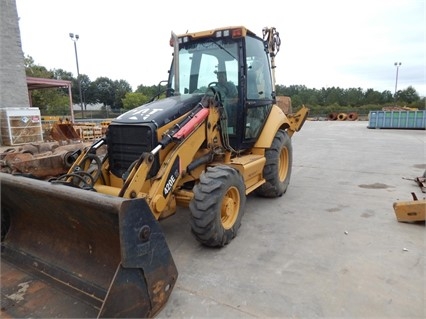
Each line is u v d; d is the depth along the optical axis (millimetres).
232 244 3406
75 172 3021
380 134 16484
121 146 3262
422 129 19609
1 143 11617
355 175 6688
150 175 2980
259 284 2646
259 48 4602
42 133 12617
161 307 2289
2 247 2943
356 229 3764
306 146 11750
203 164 3586
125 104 41531
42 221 2746
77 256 2539
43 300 2285
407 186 5668
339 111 43812
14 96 12453
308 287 2592
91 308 2162
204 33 4086
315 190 5551
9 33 12102
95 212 2117
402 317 2225
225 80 4109
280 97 7367
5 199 2832
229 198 3375
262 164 4320
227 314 2277
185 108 3406
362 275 2756
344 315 2250
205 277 2766
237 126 4117
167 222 4066
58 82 18750
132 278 2043
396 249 3232
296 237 3568
